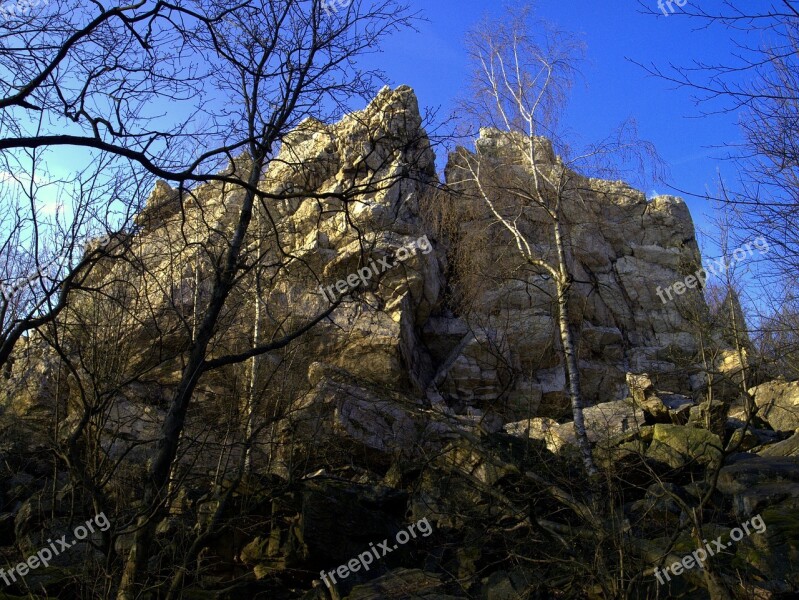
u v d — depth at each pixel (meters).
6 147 6.55
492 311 20.95
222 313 13.20
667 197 26.33
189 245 10.29
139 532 8.73
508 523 10.38
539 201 16.08
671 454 12.35
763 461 11.87
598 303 23.58
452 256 21.78
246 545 10.85
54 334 9.06
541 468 10.82
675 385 20.20
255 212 13.25
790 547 8.80
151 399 12.91
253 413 11.68
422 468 12.11
